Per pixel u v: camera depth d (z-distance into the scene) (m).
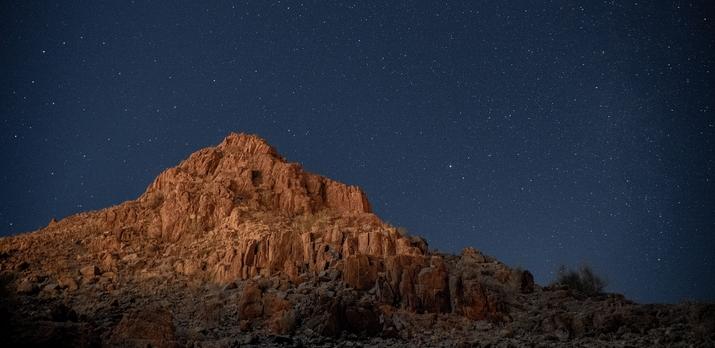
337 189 47.00
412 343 23.70
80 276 34.41
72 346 18.09
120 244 39.22
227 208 41.31
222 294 30.50
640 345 22.06
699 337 22.22
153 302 29.95
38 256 38.00
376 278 30.81
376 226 39.81
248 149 51.44
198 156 50.94
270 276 32.47
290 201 43.62
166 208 41.91
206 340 22.95
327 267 32.84
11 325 18.39
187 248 38.16
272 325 25.25
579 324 25.25
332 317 24.62
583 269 36.19
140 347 19.52
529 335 25.50
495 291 31.97
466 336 25.28
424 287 28.98
